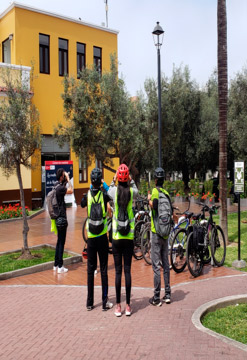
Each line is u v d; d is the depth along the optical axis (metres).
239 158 15.88
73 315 4.91
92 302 5.07
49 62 18.06
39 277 6.82
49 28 18.02
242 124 13.27
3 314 5.05
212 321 4.67
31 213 15.16
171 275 6.74
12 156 7.67
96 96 11.84
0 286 6.31
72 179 17.78
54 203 6.91
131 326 4.49
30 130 7.73
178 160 21.56
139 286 6.15
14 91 7.79
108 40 20.55
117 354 3.81
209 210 7.27
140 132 12.93
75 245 9.37
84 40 19.47
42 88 17.77
